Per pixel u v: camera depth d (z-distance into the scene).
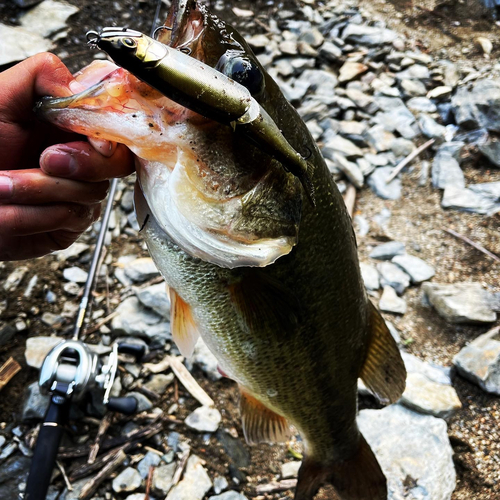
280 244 0.35
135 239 0.82
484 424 0.68
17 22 1.00
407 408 0.68
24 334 0.70
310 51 1.12
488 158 0.98
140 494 0.59
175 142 0.31
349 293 0.45
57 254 0.77
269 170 0.33
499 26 1.27
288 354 0.44
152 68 0.25
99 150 0.32
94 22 1.05
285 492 0.62
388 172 0.96
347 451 0.55
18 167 0.38
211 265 0.38
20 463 0.60
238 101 0.28
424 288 0.81
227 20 1.15
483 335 0.75
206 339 0.44
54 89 0.35
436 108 1.08
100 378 0.57
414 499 0.60
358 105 1.05
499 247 0.86
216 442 0.64
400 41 1.19
